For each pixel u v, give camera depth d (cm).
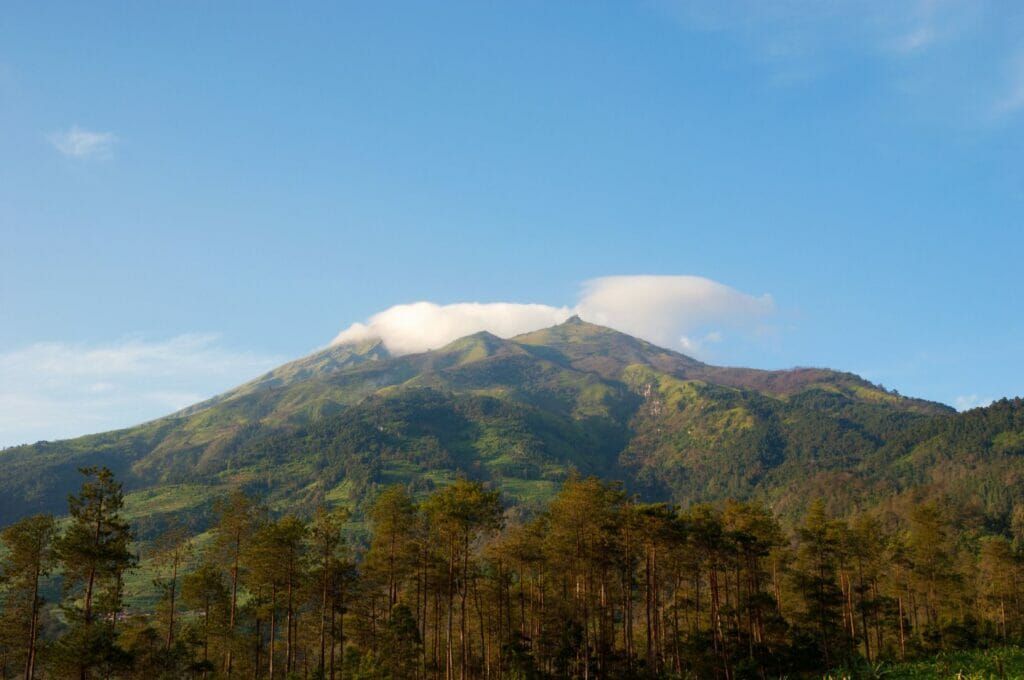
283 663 7819
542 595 7500
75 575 5562
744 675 6394
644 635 8438
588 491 6275
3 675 6266
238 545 7369
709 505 7106
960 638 7912
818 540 7612
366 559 6894
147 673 6003
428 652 7894
